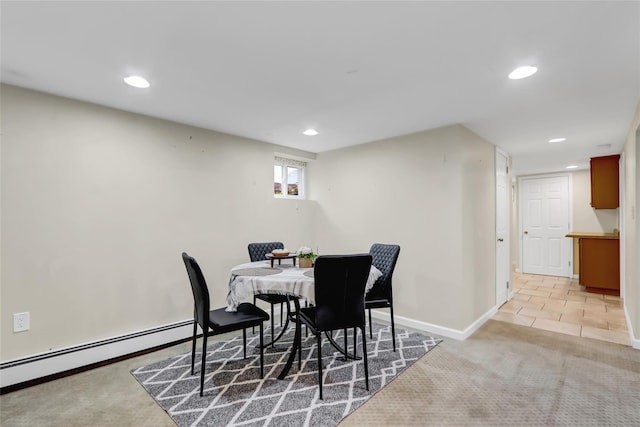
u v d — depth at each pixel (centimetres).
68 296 243
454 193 312
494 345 289
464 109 273
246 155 365
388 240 365
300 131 339
